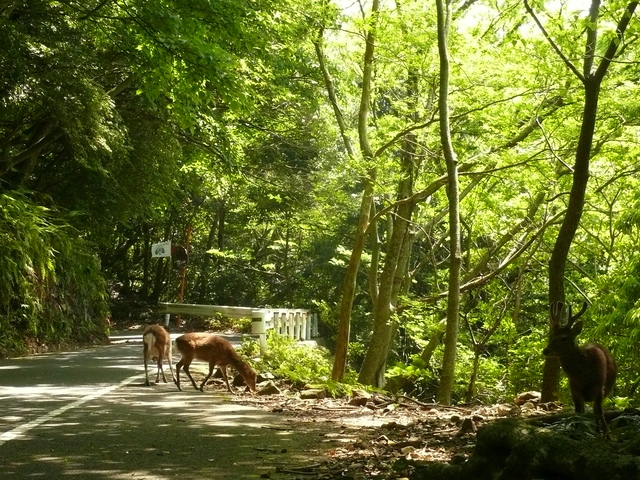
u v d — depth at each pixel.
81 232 22.55
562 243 10.44
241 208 32.66
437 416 9.68
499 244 17.94
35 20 15.73
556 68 13.00
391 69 16.25
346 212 19.66
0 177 19.00
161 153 21.47
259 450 7.00
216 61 13.22
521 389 19.36
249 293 37.53
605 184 14.86
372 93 17.03
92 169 19.47
